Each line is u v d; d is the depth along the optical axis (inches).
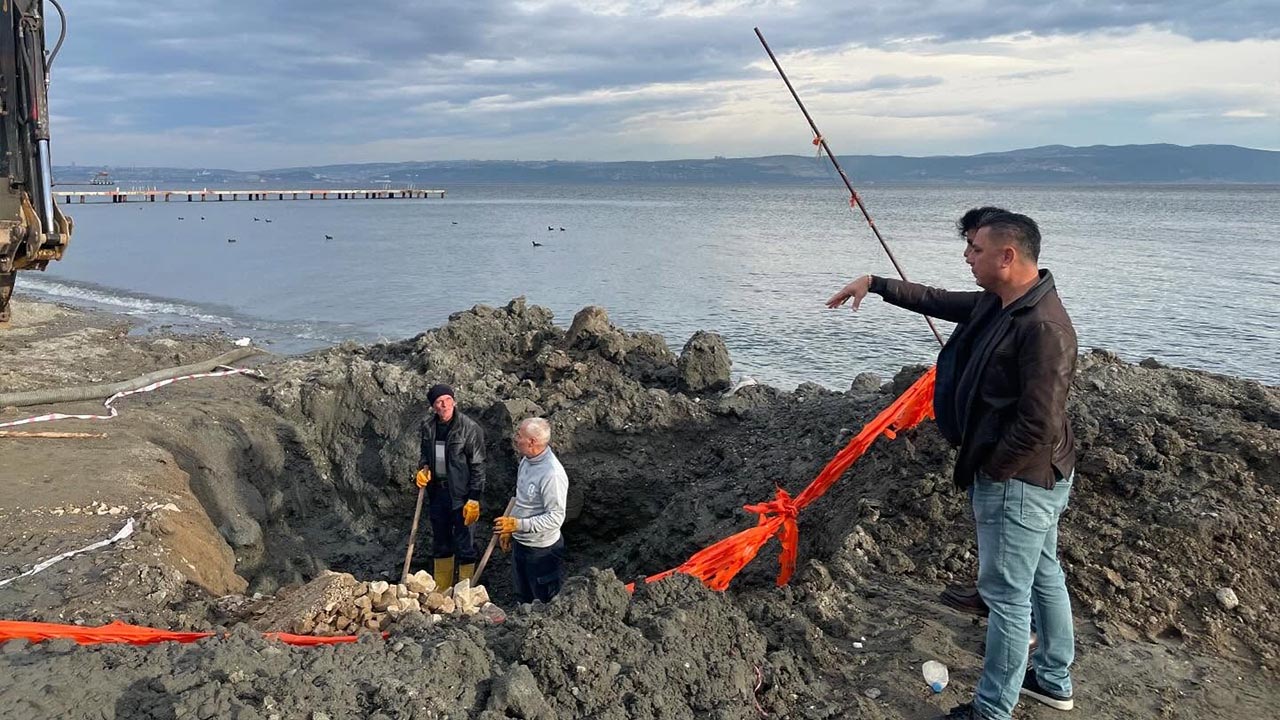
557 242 1579.7
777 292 916.0
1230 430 239.6
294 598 195.6
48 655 150.2
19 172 354.0
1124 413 251.4
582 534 364.8
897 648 179.9
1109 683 168.6
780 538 236.8
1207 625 185.3
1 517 240.8
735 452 355.3
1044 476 140.3
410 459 370.0
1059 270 1095.0
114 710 133.3
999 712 148.2
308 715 129.6
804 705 161.5
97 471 282.0
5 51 345.7
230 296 860.6
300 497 370.6
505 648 158.1
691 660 158.6
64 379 442.6
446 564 311.9
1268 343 643.5
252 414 379.6
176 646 152.8
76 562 216.7
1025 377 135.0
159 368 484.7
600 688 144.9
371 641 156.7
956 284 999.6
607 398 379.9
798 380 553.3
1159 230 1957.4
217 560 261.9
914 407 258.7
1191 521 206.1
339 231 1836.9
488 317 486.0
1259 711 162.6
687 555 304.8
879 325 728.3
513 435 365.7
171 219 2177.7
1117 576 197.6
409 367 432.5
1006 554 143.3
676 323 738.8
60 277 999.0
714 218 2603.3
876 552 221.0
